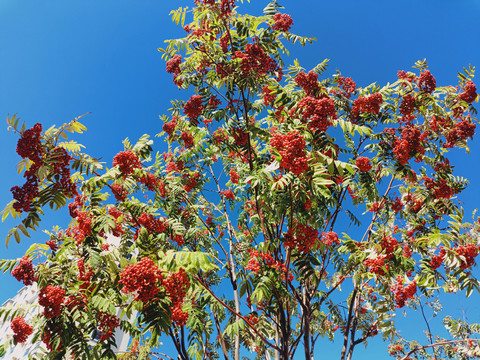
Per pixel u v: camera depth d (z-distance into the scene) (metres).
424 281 6.23
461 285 5.84
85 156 5.15
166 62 6.93
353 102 6.75
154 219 5.91
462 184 7.65
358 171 6.73
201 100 6.67
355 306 7.46
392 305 6.39
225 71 6.42
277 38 6.66
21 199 4.40
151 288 3.62
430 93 6.84
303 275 5.45
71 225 6.14
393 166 6.64
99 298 4.57
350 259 6.56
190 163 9.08
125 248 5.67
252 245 7.89
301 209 5.52
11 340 5.57
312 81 5.58
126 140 5.97
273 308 5.73
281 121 6.31
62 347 4.93
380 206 7.20
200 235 8.18
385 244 6.05
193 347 5.54
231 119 6.25
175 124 8.60
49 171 4.55
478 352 7.57
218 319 7.93
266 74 6.64
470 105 7.08
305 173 4.54
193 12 6.56
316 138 5.06
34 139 4.45
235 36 6.88
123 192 6.21
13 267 5.57
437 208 7.62
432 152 7.38
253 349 7.70
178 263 3.73
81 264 5.36
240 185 8.78
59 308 5.05
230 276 7.71
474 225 5.98
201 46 6.78
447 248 5.86
